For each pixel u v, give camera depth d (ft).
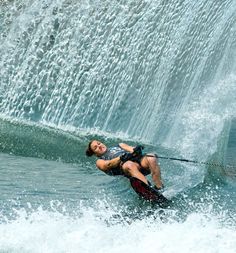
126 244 84.74
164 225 92.58
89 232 88.38
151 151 156.46
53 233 88.38
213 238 85.25
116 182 125.39
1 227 90.63
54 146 158.10
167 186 117.91
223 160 138.72
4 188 119.03
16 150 154.40
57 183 124.47
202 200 110.32
